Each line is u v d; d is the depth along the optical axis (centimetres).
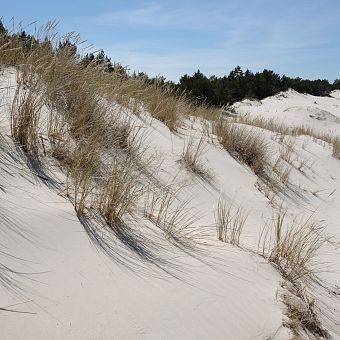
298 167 882
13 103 352
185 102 853
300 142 1104
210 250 338
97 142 402
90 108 445
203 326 243
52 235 261
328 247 491
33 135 354
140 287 253
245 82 2983
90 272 247
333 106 3084
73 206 300
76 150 372
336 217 685
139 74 695
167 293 257
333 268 419
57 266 240
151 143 566
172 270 284
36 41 471
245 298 285
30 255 239
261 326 264
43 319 202
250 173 686
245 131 808
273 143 944
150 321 229
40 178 321
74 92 450
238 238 379
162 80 772
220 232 378
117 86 568
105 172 381
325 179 914
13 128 346
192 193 505
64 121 408
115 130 468
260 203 592
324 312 320
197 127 771
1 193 280
